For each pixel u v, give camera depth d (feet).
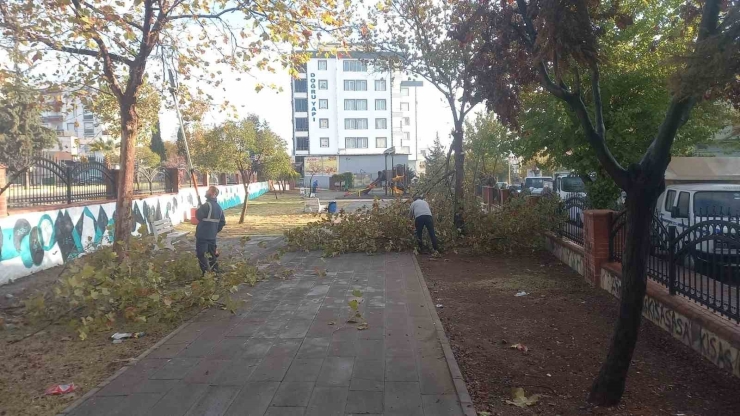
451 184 49.26
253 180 148.97
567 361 18.34
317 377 16.48
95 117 42.96
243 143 75.31
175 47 35.09
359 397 14.99
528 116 40.06
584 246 31.01
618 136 35.50
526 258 39.22
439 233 43.70
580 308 25.14
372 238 42.24
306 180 229.45
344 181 195.93
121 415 14.05
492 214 42.27
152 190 64.03
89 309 23.07
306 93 250.16
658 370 17.42
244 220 76.79
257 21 32.27
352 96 250.57
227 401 14.82
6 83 31.81
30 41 29.89
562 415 14.25
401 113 304.91
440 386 15.74
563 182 71.61
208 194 31.99
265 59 34.30
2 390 15.97
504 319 23.40
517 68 20.25
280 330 21.53
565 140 37.58
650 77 34.81
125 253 26.21
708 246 18.72
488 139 54.80
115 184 48.49
